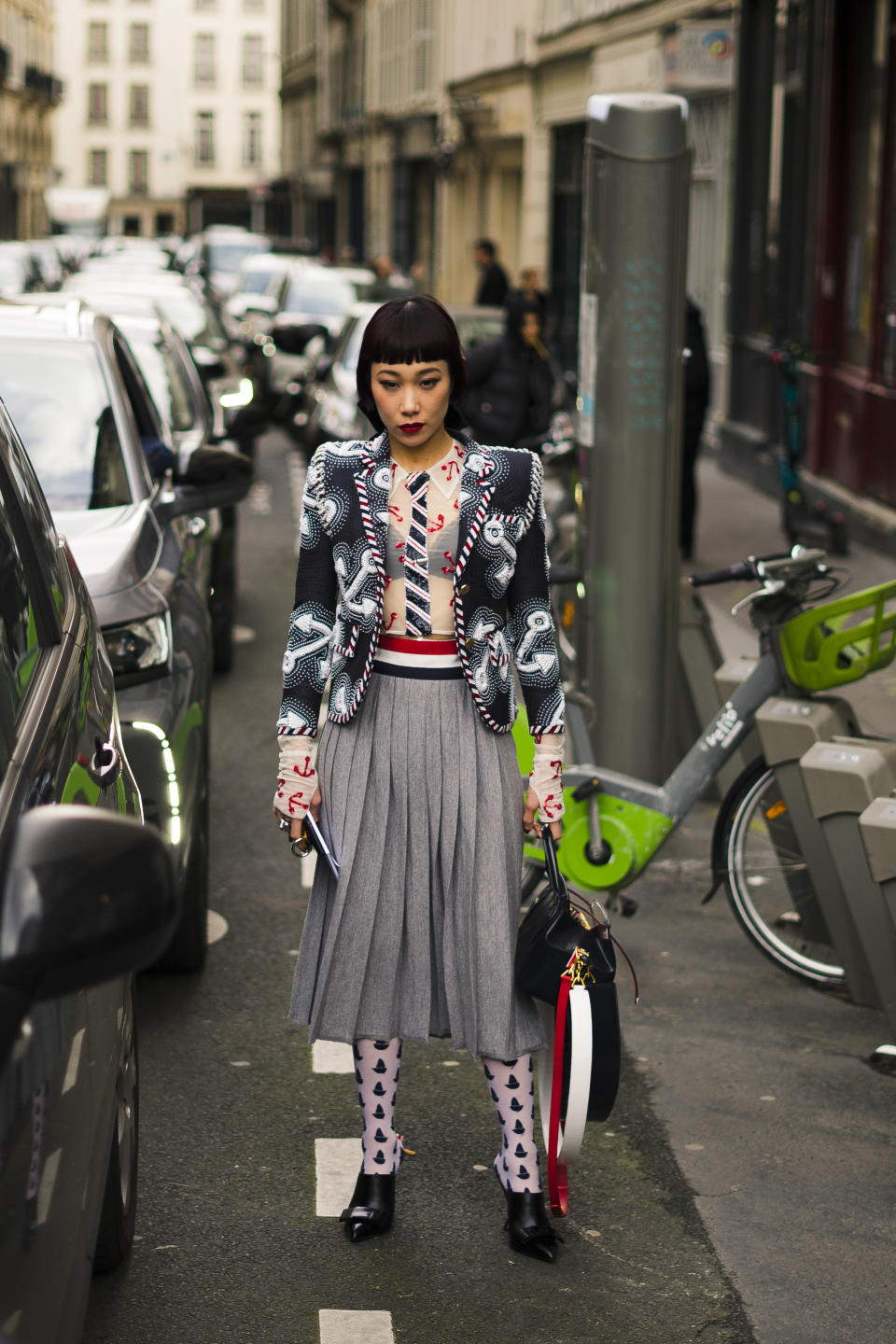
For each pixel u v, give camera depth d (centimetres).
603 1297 386
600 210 665
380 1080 406
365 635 377
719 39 1612
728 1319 379
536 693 390
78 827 206
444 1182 438
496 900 386
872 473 1443
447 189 4197
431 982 394
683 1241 411
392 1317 375
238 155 11750
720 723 555
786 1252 408
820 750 508
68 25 11519
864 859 501
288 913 631
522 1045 389
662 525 673
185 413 970
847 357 1556
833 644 536
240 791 786
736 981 572
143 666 516
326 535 383
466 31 3916
